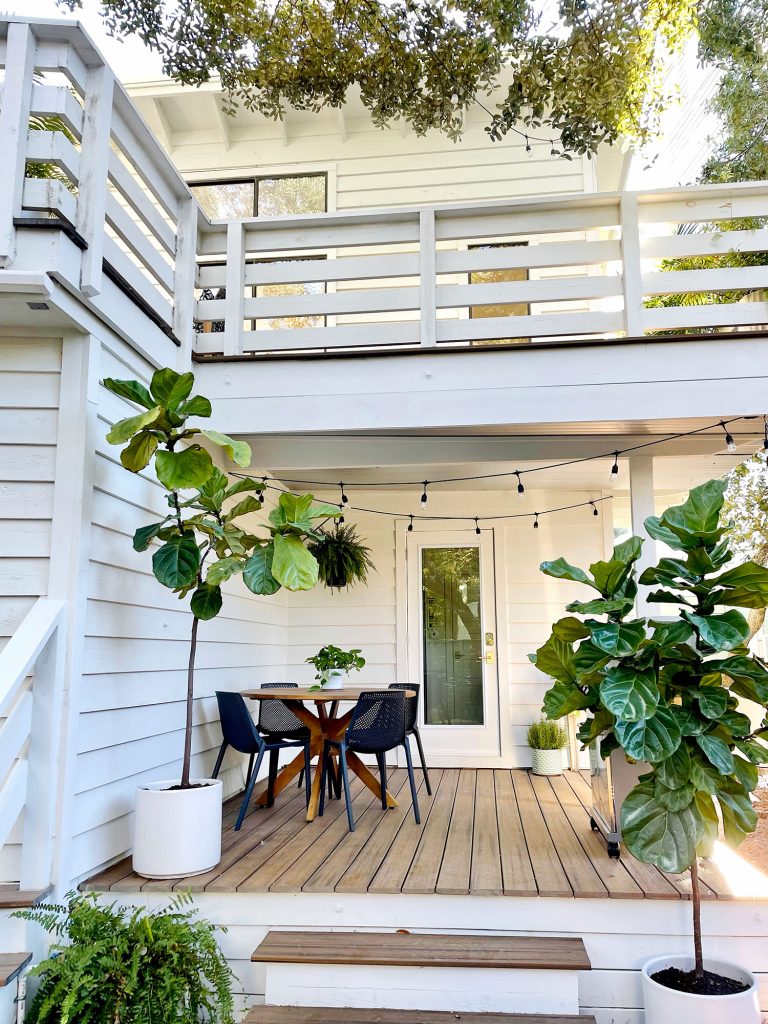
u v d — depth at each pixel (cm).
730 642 237
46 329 295
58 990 232
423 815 423
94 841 301
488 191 621
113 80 302
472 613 621
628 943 279
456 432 409
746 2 439
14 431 292
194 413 314
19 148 267
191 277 397
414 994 260
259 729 465
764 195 381
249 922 291
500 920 284
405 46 447
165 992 239
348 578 590
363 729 411
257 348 401
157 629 371
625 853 333
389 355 383
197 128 647
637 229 381
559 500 620
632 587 276
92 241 281
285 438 427
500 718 603
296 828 394
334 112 633
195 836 304
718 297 571
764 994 274
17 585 284
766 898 275
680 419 374
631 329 374
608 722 279
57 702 273
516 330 386
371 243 401
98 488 305
